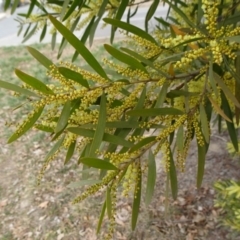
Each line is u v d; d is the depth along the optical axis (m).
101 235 1.34
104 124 0.39
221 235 1.23
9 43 4.04
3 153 1.95
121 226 1.34
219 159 1.54
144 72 0.41
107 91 0.39
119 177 0.41
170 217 1.34
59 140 0.46
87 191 0.41
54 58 3.10
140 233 1.30
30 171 1.79
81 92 0.37
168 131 0.42
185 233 1.27
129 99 0.43
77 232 1.38
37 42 3.66
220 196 1.31
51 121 0.43
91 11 0.70
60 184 1.65
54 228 1.43
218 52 0.37
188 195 1.41
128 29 0.43
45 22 0.85
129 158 0.42
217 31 0.38
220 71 0.48
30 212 1.53
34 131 2.09
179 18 0.81
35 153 1.91
